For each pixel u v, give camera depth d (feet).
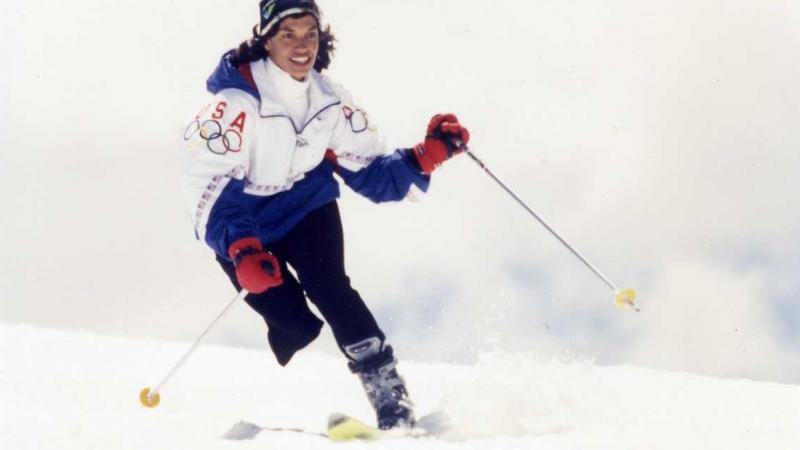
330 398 23.39
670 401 19.48
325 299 18.79
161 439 15.37
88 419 16.51
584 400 18.83
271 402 22.36
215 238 18.19
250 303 19.21
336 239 19.30
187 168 18.40
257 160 18.67
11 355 24.29
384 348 18.71
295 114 18.94
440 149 20.27
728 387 21.59
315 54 18.76
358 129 19.92
